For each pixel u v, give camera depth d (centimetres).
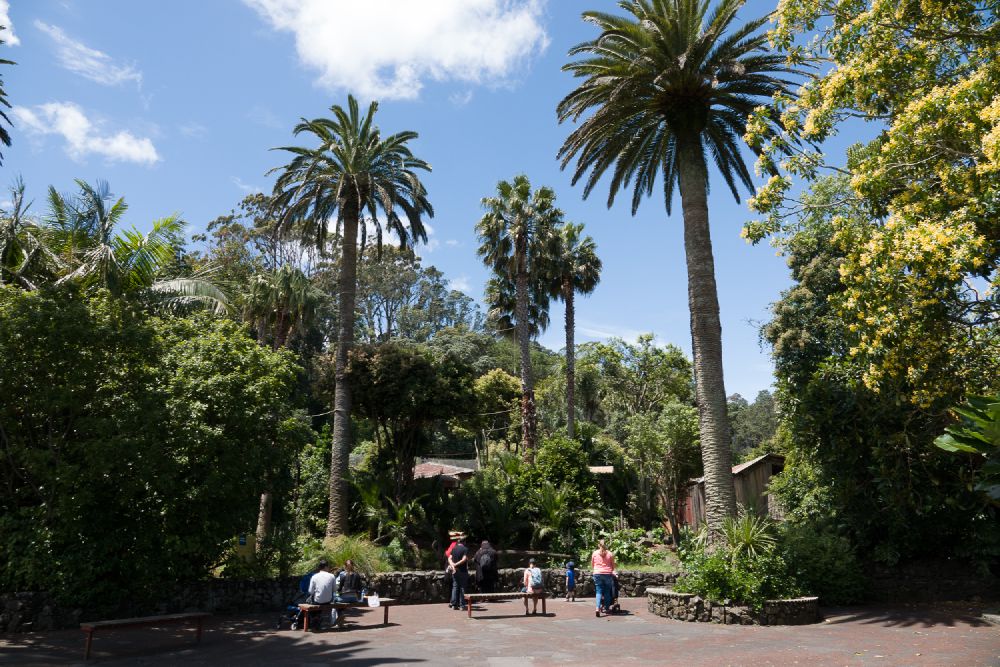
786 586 1159
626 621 1174
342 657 827
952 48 1128
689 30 1523
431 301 7919
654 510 2562
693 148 1577
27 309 1009
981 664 723
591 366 4244
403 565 1750
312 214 2348
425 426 2356
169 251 1602
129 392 1123
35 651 855
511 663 777
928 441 1276
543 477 2308
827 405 1443
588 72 1659
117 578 1106
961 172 995
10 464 1072
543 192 3256
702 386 1438
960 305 1116
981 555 1302
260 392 1320
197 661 800
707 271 1502
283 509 2227
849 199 1237
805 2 1152
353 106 2338
